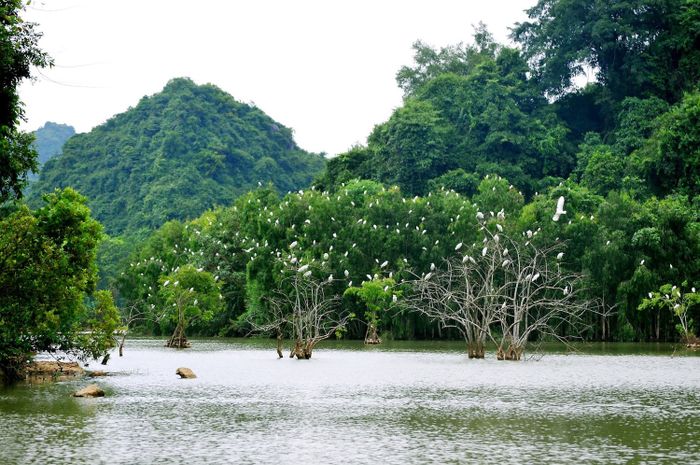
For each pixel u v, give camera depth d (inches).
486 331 2593.5
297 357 2541.8
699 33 5787.4
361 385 1744.6
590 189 4995.1
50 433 1131.9
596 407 1386.6
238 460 952.3
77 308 1887.3
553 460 951.6
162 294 3624.5
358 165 5944.9
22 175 1518.2
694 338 3159.5
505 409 1366.9
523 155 5782.5
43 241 1667.1
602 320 3496.6
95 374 1963.6
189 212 7583.7
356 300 3779.5
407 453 992.2
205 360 2506.2
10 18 1396.4
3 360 1792.6
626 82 6048.2
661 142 4783.5
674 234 3528.5
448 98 6151.6
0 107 1441.9
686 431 1146.7
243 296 4281.5
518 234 3661.4
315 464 927.7
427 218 4082.2
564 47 6141.7
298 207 4237.2
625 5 5797.2
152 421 1235.9
